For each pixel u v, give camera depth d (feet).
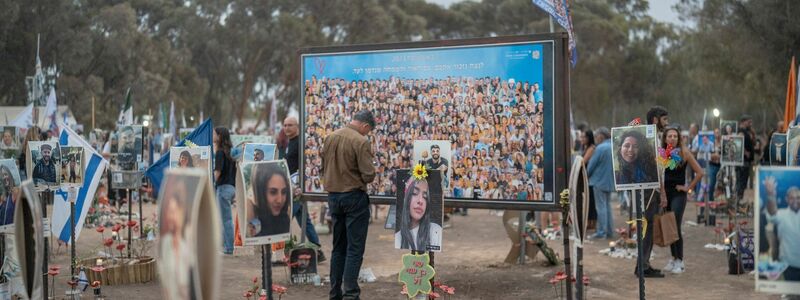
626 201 54.90
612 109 210.79
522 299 25.39
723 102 172.65
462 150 27.04
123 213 51.47
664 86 204.13
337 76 29.27
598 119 206.90
